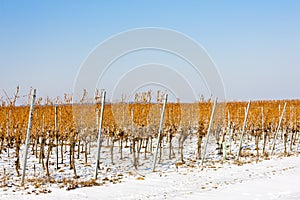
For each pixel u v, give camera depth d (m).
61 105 18.52
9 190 10.07
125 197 9.30
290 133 27.12
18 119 16.47
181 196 9.30
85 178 12.17
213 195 9.35
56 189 10.27
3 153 17.73
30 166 14.43
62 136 15.66
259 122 23.77
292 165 15.01
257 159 16.91
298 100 38.47
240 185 10.74
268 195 9.20
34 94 11.20
